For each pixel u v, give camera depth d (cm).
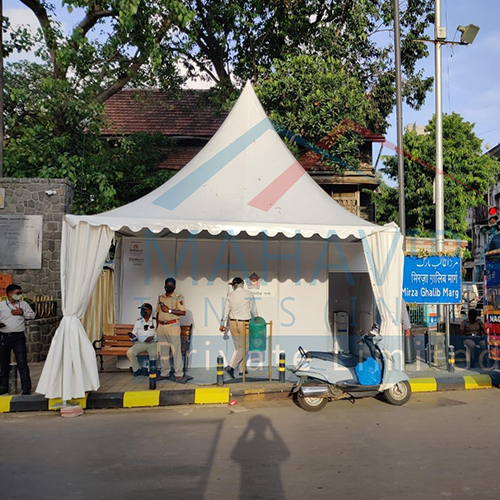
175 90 1842
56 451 591
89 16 1512
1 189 1246
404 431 664
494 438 630
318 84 1577
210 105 2045
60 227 1249
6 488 480
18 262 1236
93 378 799
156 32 1559
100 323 1376
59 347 782
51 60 1588
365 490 466
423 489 467
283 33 1794
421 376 968
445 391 930
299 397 781
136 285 1066
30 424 717
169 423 716
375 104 1883
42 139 1566
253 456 567
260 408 802
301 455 569
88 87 1536
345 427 686
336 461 547
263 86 1625
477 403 830
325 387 773
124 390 851
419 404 824
